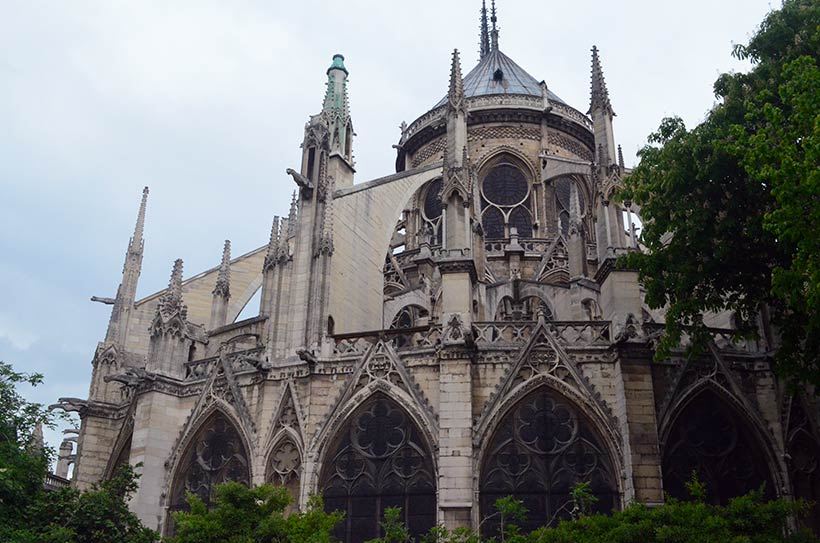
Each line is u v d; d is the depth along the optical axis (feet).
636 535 69.92
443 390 103.86
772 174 69.87
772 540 67.77
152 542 94.27
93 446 134.10
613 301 106.73
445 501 98.32
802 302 75.05
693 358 94.63
